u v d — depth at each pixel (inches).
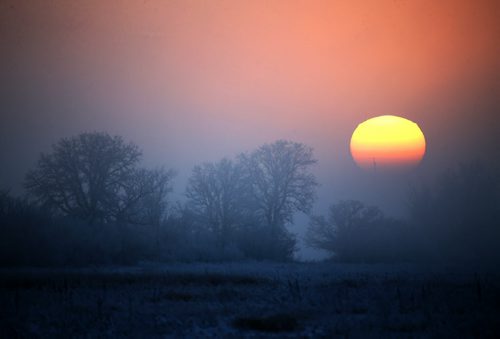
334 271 1284.4
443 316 626.5
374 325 581.3
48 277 1004.6
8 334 533.0
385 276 1103.6
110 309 685.3
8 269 1226.6
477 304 703.1
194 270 1267.2
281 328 577.9
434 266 1508.4
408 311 668.1
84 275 1061.8
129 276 1043.3
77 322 596.1
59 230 1460.4
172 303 737.6
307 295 804.6
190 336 532.1
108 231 1581.0
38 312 653.3
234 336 529.7
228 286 920.9
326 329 572.7
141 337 525.7
